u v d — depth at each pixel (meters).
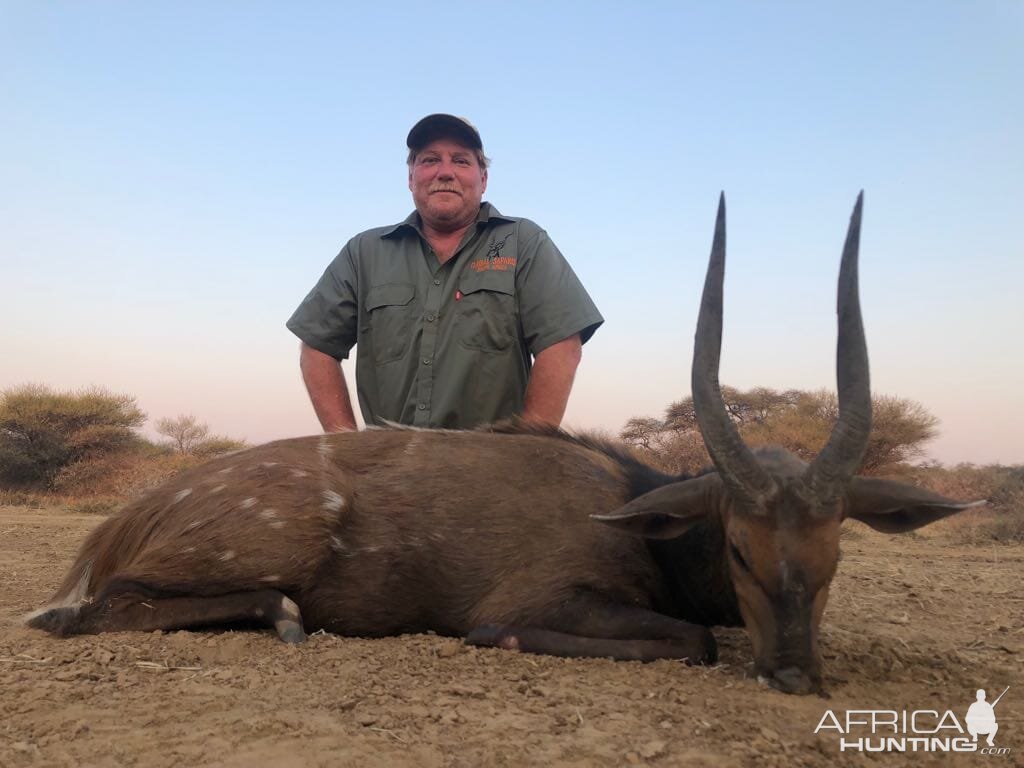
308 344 1.98
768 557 1.13
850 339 1.12
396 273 1.89
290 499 1.41
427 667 1.20
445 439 1.54
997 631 1.66
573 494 1.43
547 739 0.93
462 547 1.40
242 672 1.15
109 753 0.87
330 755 0.87
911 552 3.45
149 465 8.12
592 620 1.31
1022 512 4.32
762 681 1.12
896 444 6.59
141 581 1.40
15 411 7.96
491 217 1.91
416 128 1.87
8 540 3.41
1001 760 0.93
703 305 1.18
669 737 0.94
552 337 1.84
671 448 6.00
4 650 1.28
